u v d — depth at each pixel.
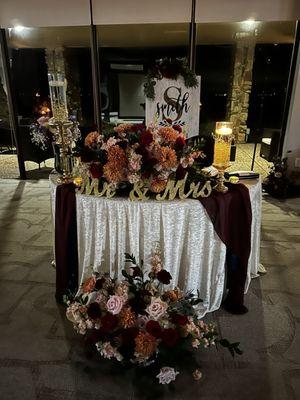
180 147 1.81
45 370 1.69
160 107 2.81
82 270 2.10
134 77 5.19
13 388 1.59
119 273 2.01
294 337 1.91
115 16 4.16
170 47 5.21
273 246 2.98
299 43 4.12
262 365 1.71
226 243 1.98
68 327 2.00
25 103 5.15
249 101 6.38
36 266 2.67
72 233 2.09
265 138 5.81
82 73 5.39
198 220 1.91
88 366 1.71
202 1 3.96
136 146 1.76
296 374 1.66
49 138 2.78
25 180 5.02
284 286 2.41
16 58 4.78
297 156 4.47
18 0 4.22
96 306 1.65
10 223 3.49
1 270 2.61
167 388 1.57
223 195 1.94
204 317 2.07
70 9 4.19
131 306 1.62
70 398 1.54
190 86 2.78
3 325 2.01
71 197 1.98
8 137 6.15
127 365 1.61
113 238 1.94
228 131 1.95
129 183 1.89
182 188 1.87
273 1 3.88
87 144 1.91
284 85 4.56
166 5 4.02
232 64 6.08
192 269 2.00
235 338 1.90
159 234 1.90
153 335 1.50
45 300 2.25
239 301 2.11
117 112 5.26
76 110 5.40
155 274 1.77
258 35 5.00
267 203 4.11
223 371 1.67
